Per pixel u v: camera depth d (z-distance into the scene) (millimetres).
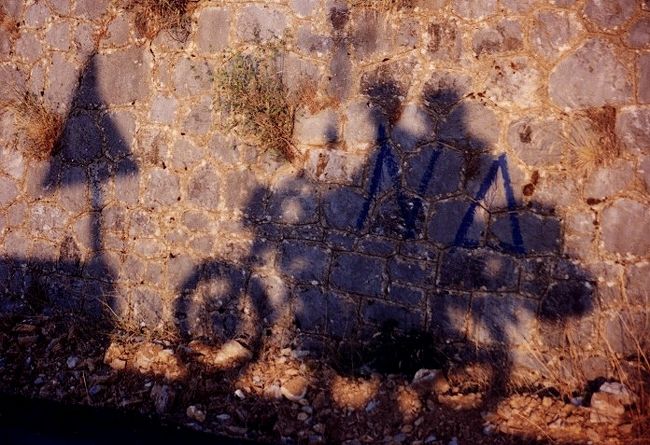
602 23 2814
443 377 2904
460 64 3031
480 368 2959
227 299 3445
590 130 2828
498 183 2971
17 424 2914
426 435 2672
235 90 3373
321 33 3279
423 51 3092
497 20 2969
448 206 3051
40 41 3953
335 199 3252
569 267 2859
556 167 2881
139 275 3643
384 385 2934
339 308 3230
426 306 3084
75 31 3836
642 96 2758
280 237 3352
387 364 3051
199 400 3051
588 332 2828
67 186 3852
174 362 3221
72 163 3840
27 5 3994
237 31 3426
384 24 3162
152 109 3615
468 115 3018
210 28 3484
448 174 3051
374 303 3172
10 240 4016
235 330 3416
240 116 3387
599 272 2816
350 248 3221
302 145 3322
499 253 2969
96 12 3773
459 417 2717
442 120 3062
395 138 3145
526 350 2910
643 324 2742
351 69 3227
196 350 3357
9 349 3586
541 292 2900
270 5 3365
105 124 3740
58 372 3365
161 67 3596
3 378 3377
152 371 3213
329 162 3268
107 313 3695
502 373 2926
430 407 2779
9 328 3758
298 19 3318
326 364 3137
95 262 3756
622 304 2777
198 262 3512
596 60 2822
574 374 2820
